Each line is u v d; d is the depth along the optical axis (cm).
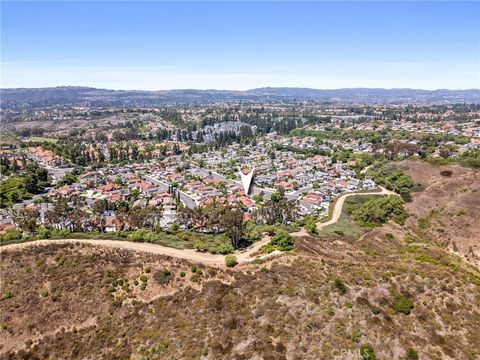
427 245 11256
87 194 18962
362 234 11975
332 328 5953
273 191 19562
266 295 6694
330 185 19450
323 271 7381
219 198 17938
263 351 5662
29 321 7056
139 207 14488
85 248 8725
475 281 7225
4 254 8638
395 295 6581
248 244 10256
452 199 13912
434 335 5875
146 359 5997
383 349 5644
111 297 7281
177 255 8906
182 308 6781
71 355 6397
